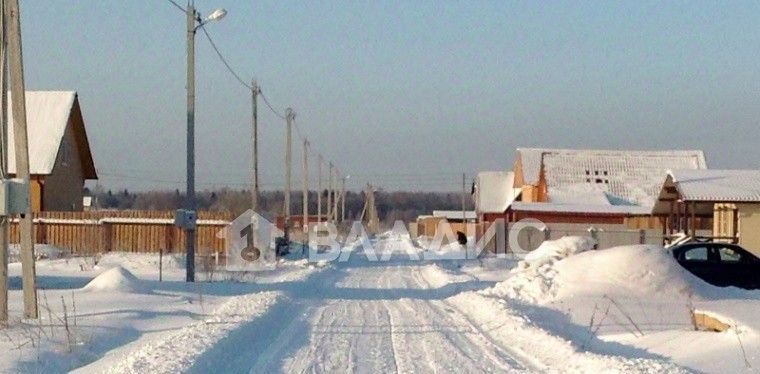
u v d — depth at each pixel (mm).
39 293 23469
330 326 19656
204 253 44438
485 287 32125
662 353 14961
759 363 13180
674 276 23547
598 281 23906
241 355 15203
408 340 17344
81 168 60438
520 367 14047
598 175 69750
